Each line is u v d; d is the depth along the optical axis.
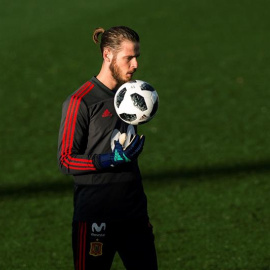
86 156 14.20
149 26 75.56
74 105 14.48
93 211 14.88
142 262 15.34
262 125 40.53
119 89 14.74
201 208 27.97
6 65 60.34
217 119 42.25
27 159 36.12
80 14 82.88
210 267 22.12
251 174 32.06
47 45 67.50
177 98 47.84
